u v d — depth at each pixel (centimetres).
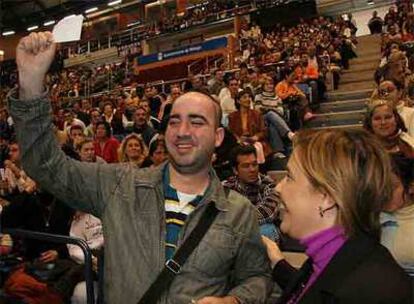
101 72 1788
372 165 98
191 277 149
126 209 154
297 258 296
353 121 698
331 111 775
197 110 156
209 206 156
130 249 150
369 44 1255
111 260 152
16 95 148
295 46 1206
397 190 184
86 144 449
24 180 461
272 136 585
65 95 1586
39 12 2325
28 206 305
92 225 303
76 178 155
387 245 191
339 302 88
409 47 833
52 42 142
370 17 1625
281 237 309
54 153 151
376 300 87
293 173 104
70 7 2289
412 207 188
